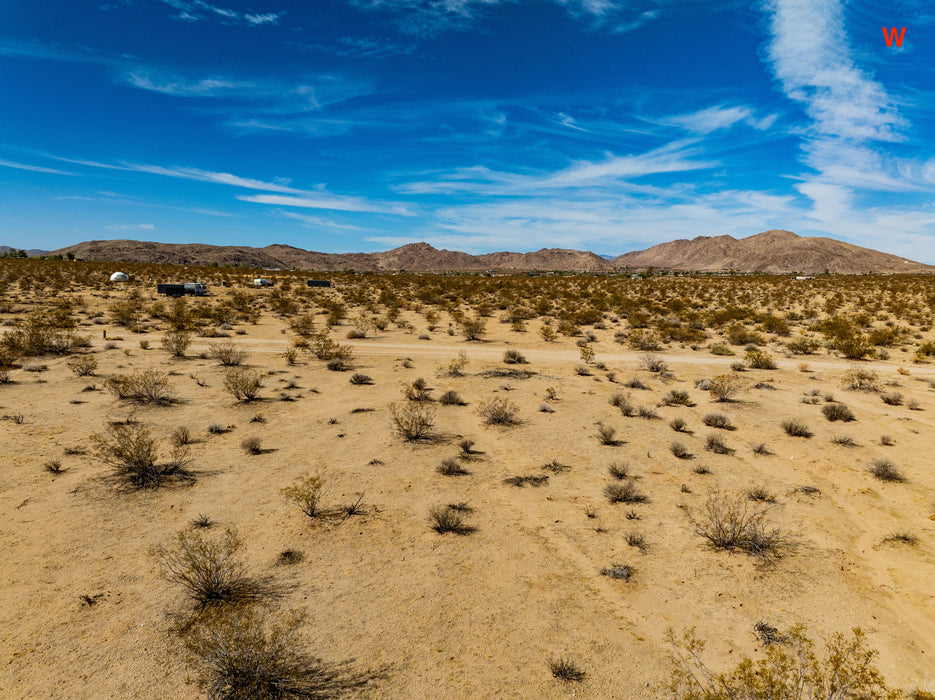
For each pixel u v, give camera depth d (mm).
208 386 17438
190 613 6414
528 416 15484
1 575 7051
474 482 10797
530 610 6758
